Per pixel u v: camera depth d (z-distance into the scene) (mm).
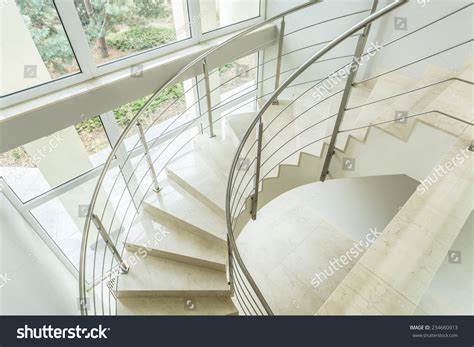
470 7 2057
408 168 1940
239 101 3881
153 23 2555
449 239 1536
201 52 2762
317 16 2969
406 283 1455
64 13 2035
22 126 2047
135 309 2186
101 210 3357
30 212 2615
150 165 2531
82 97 2238
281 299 3037
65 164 2730
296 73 1767
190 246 2371
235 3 3080
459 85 2145
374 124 1936
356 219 3793
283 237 3605
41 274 2305
